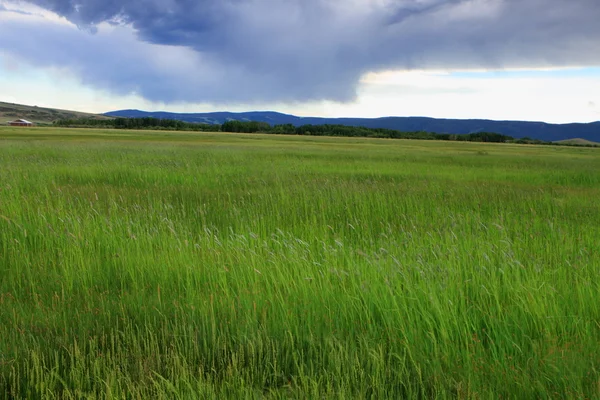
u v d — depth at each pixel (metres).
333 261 5.02
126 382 2.94
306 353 3.40
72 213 7.50
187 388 2.86
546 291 4.16
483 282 4.48
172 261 5.23
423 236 6.74
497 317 3.81
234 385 2.95
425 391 2.95
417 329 3.59
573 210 10.23
